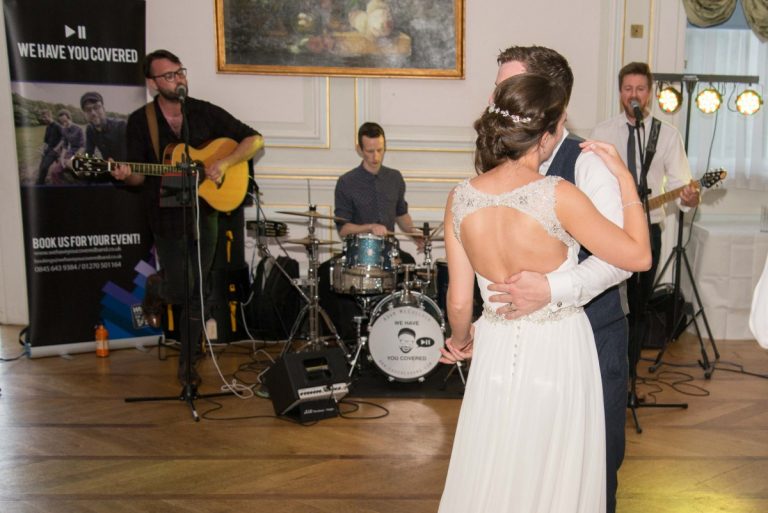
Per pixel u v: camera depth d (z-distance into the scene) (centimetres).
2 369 479
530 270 184
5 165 572
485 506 187
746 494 312
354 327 515
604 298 216
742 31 595
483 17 559
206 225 453
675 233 579
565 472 187
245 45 552
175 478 322
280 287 523
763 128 602
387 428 381
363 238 436
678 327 532
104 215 505
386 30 555
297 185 568
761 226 555
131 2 495
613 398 217
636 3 562
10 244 582
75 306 506
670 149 456
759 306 180
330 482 319
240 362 496
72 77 484
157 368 482
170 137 441
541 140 185
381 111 566
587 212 178
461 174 572
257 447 356
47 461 339
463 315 201
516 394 186
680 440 368
